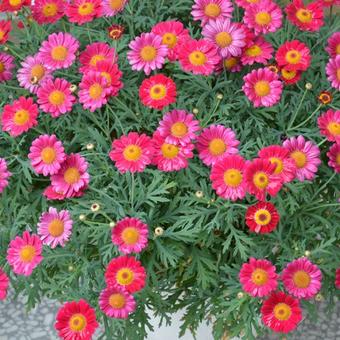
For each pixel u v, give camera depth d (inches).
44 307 54.3
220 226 40.1
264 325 41.0
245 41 41.4
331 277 42.4
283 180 37.2
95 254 41.1
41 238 37.5
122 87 42.3
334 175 41.1
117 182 40.7
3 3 43.2
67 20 46.7
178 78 43.5
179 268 41.9
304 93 40.8
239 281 39.4
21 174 41.7
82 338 36.0
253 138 42.1
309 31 45.1
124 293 36.4
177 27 41.5
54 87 39.9
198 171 39.8
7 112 40.3
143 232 36.7
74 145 42.7
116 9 42.6
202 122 41.1
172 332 47.6
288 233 40.9
